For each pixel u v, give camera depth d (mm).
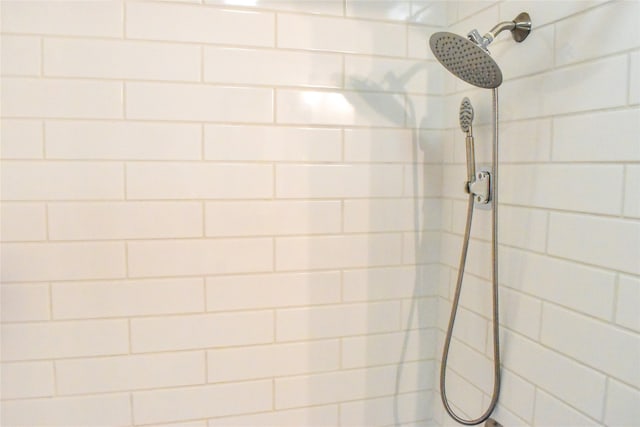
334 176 1065
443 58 797
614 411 661
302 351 1080
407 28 1091
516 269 879
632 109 628
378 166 1097
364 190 1091
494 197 874
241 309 1029
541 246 808
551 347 785
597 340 690
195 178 978
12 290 912
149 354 988
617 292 655
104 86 917
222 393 1036
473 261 1021
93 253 941
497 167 877
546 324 797
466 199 1050
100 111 919
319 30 1026
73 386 958
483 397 985
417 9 1096
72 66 900
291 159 1031
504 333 916
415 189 1132
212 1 957
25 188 900
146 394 994
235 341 1032
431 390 1183
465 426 1047
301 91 1024
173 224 975
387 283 1131
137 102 935
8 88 876
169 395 1007
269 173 1020
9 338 918
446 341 1002
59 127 904
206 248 998
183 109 959
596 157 688
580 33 716
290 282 1056
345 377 1119
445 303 1144
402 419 1173
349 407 1130
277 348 1062
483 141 982
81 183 924
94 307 952
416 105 1114
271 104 1008
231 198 1002
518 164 869
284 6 999
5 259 903
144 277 971
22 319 922
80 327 949
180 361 1006
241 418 1054
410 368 1170
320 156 1051
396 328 1148
